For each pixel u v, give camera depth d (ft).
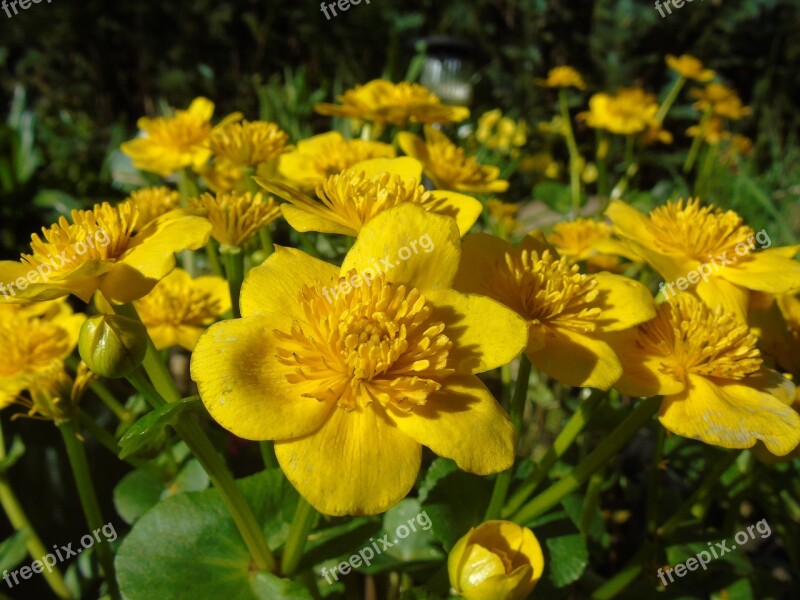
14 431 0.63
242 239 0.42
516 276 0.34
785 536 0.52
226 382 0.27
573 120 2.17
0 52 2.27
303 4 2.18
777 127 1.87
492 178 0.58
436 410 0.29
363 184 0.36
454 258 0.31
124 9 2.53
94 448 0.63
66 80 2.56
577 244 0.57
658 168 2.14
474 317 0.30
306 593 0.33
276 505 0.39
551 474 0.48
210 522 0.37
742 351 0.34
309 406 0.28
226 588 0.35
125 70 2.70
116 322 0.30
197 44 2.54
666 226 0.42
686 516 0.46
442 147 0.54
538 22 2.34
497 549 0.33
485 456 0.28
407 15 2.18
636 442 0.67
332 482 0.27
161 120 0.64
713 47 2.31
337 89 1.22
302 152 0.56
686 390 0.34
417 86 0.66
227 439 0.48
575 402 0.64
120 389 0.65
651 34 2.36
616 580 0.44
